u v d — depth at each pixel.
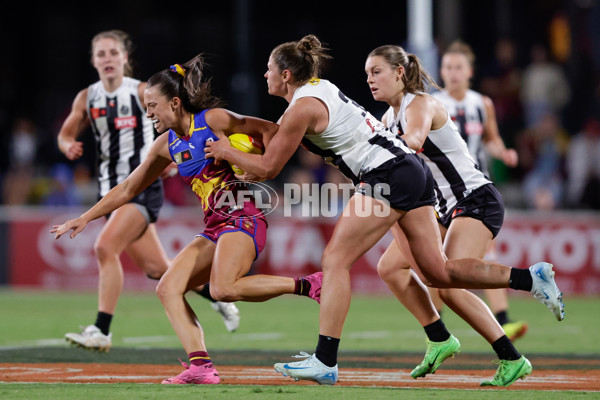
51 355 23.86
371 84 19.83
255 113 58.41
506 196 54.34
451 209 20.95
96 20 74.62
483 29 70.25
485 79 60.22
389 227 17.97
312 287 18.30
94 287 48.16
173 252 46.53
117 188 19.20
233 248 18.05
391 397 16.39
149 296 45.38
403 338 29.33
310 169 51.50
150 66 71.06
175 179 49.72
